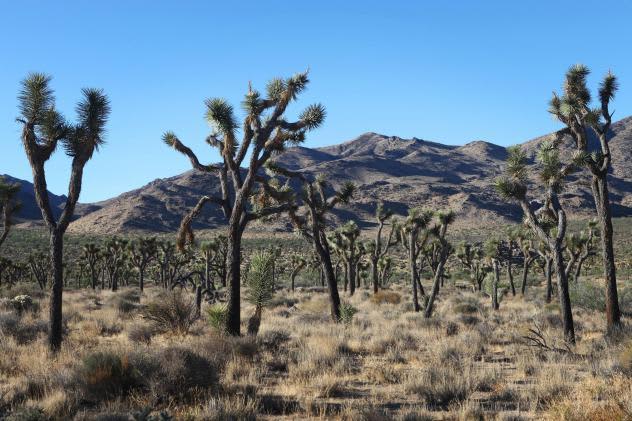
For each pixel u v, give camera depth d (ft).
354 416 26.53
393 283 236.02
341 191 73.72
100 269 236.84
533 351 47.24
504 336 58.85
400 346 50.47
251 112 52.24
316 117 54.39
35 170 43.47
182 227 53.83
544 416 26.40
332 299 73.10
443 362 42.34
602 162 57.41
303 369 38.37
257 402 28.60
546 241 52.42
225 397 29.37
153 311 58.44
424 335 58.90
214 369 31.68
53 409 26.22
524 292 155.33
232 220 52.60
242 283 160.86
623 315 76.43
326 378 34.22
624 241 372.58
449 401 30.53
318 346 46.39
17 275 230.07
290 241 425.28
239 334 51.34
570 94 55.98
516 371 39.63
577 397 28.58
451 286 213.66
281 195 63.82
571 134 57.67
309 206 72.43
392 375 37.52
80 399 28.89
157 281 253.03
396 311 96.12
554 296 138.41
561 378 33.99
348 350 50.19
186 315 58.95
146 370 29.63
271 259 55.93
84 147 44.11
